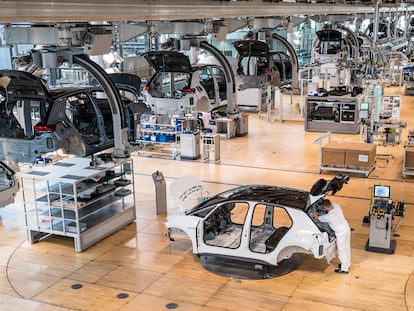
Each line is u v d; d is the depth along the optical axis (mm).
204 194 10367
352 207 11125
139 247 9461
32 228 9570
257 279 8109
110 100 9391
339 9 19312
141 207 11531
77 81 15789
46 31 8266
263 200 8258
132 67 15141
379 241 8930
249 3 11836
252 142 17688
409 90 26688
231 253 8352
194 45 13805
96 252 9289
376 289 7715
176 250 9305
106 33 8922
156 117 16438
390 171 13781
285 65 20578
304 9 15695
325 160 13609
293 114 22531
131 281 8156
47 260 9000
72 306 7441
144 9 8234
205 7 9938
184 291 7801
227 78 15523
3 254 9281
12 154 9297
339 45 23000
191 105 13680
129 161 10312
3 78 8148
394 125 16203
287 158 15438
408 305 7262
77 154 9570
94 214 10102
